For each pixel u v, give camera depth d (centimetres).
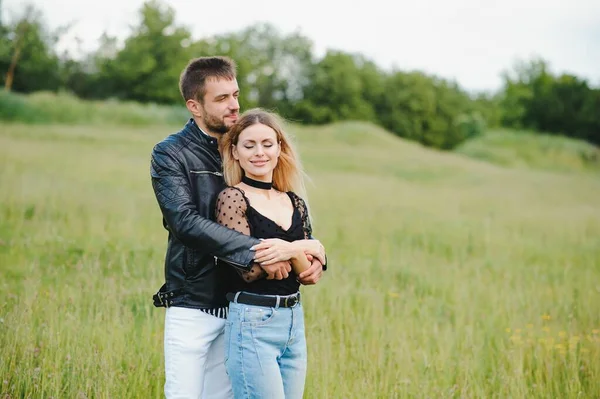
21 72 5688
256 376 326
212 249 322
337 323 569
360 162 2888
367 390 441
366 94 7950
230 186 346
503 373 476
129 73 6281
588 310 658
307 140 3828
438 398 452
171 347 349
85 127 3219
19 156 1800
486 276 820
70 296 563
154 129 3538
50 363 434
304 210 360
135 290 616
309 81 7681
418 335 568
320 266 338
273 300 328
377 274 803
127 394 422
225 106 349
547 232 1257
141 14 6556
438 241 1084
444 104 8231
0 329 482
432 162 3131
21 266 713
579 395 457
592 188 2588
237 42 7419
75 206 1093
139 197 1273
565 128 7131
